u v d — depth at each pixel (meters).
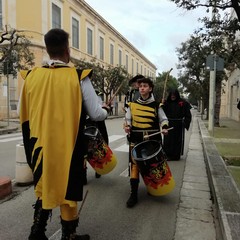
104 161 5.50
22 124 3.03
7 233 3.78
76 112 2.85
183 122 8.37
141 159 4.55
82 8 37.84
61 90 2.82
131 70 63.47
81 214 4.40
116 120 28.64
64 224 3.05
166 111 8.34
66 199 2.80
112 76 35.56
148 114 4.85
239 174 6.41
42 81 2.88
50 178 2.77
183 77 32.44
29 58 18.52
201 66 24.47
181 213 4.52
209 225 4.12
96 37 43.03
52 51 2.96
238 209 4.17
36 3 27.69
